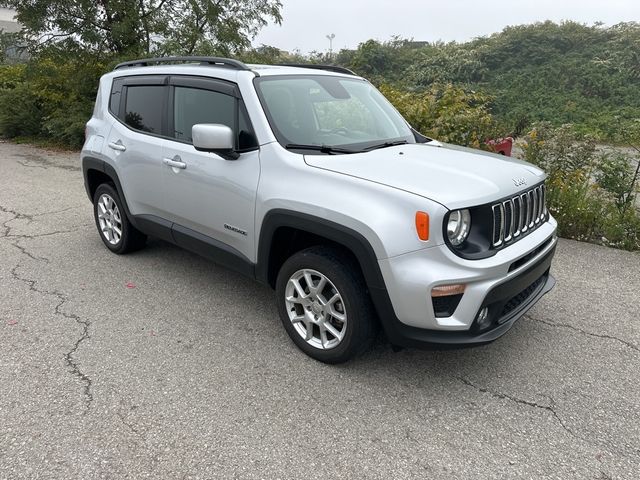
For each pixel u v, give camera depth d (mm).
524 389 3090
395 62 34625
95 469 2416
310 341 3354
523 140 6867
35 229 6059
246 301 4223
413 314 2770
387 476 2408
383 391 3043
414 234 2703
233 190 3535
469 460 2512
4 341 3531
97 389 3018
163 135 4230
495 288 2781
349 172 3027
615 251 5574
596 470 2457
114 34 12789
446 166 3189
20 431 2656
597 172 6262
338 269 3023
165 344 3537
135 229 5004
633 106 23516
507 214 2982
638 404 2963
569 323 3932
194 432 2676
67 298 4223
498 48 31672
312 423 2760
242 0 14062
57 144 13391
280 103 3580
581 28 31656
